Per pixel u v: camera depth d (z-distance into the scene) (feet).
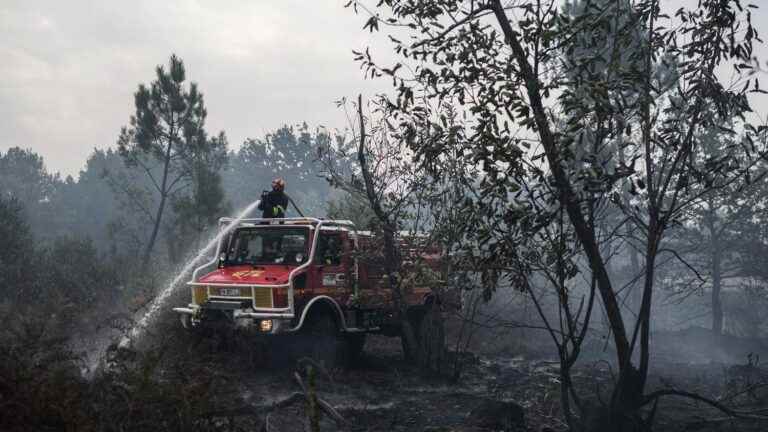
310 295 36.50
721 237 67.36
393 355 44.70
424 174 35.22
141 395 18.65
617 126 21.70
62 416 17.44
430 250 36.55
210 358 29.50
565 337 22.44
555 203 22.27
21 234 61.00
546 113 21.49
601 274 21.72
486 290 22.93
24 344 20.35
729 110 21.98
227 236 39.73
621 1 22.22
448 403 29.96
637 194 21.84
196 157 81.15
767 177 55.98
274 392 29.96
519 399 31.48
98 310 45.85
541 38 21.12
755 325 81.35
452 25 22.74
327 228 37.93
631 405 22.06
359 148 37.09
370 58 24.09
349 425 24.77
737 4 21.03
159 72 80.38
